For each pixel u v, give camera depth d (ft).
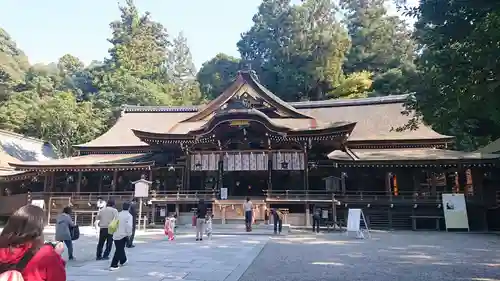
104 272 27.53
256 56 212.64
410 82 33.47
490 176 78.95
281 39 195.42
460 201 72.95
